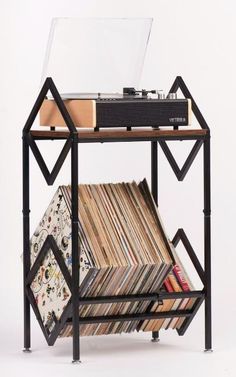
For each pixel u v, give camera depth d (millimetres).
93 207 3824
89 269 3678
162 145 4023
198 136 3865
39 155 3844
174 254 3945
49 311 3844
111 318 3822
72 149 3674
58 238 3807
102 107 3709
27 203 3938
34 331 4258
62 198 3805
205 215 3900
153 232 3848
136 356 3889
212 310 4547
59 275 3789
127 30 3998
